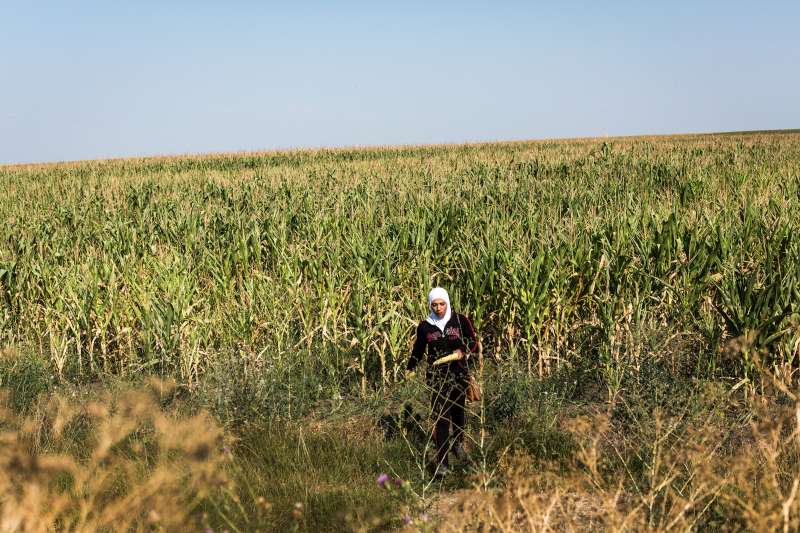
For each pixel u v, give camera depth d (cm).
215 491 822
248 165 7394
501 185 3197
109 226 2742
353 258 1728
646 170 3772
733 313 1305
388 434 1223
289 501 914
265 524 797
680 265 1573
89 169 7150
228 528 788
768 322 1219
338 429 1235
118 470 809
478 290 1490
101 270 1869
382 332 1498
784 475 816
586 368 1394
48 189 4578
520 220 2041
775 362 1241
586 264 1548
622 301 1501
